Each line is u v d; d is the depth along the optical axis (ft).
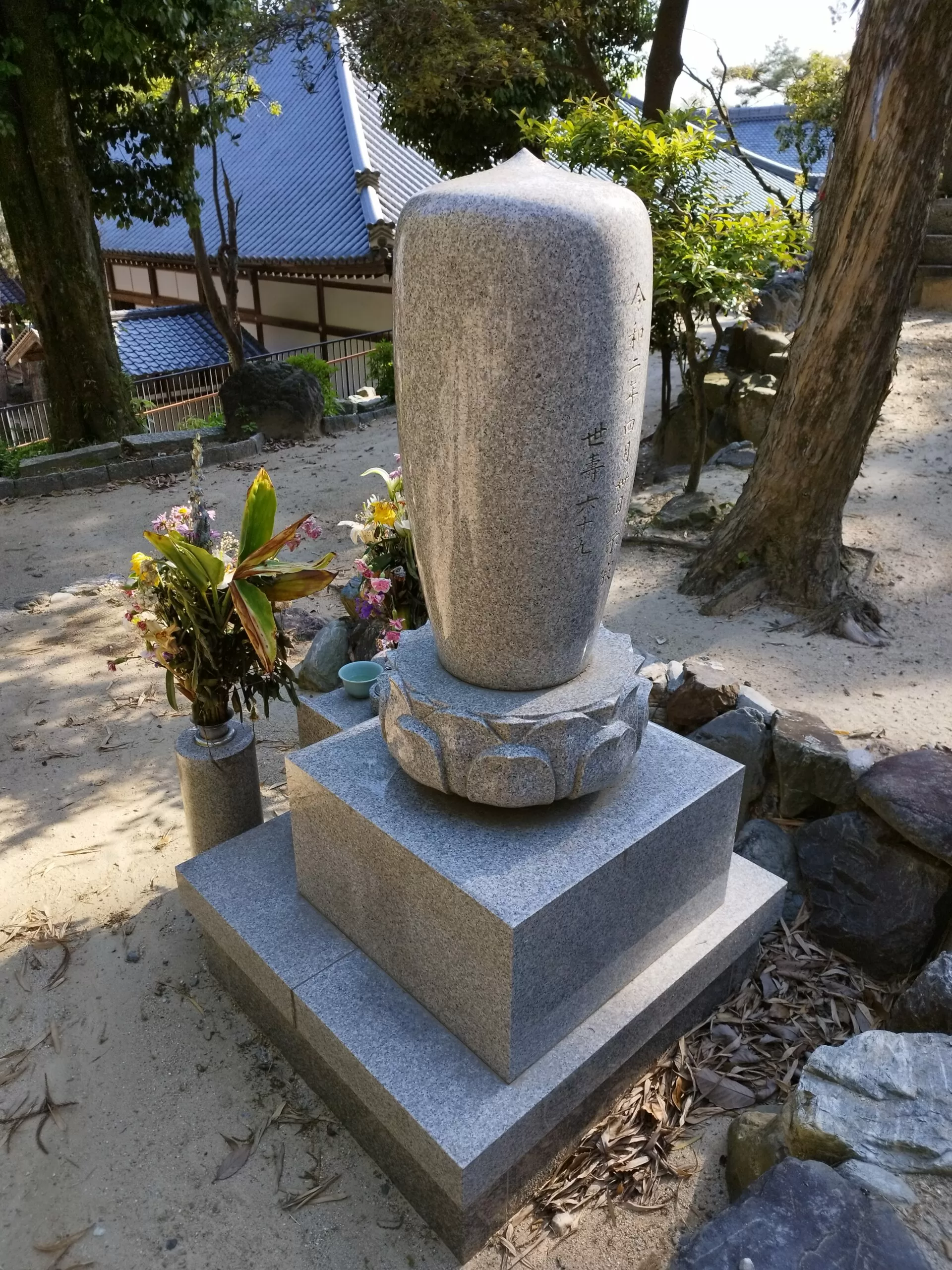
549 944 7.40
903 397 27.32
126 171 33.09
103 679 16.70
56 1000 10.02
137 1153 8.45
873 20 12.89
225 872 10.02
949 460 23.17
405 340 7.10
